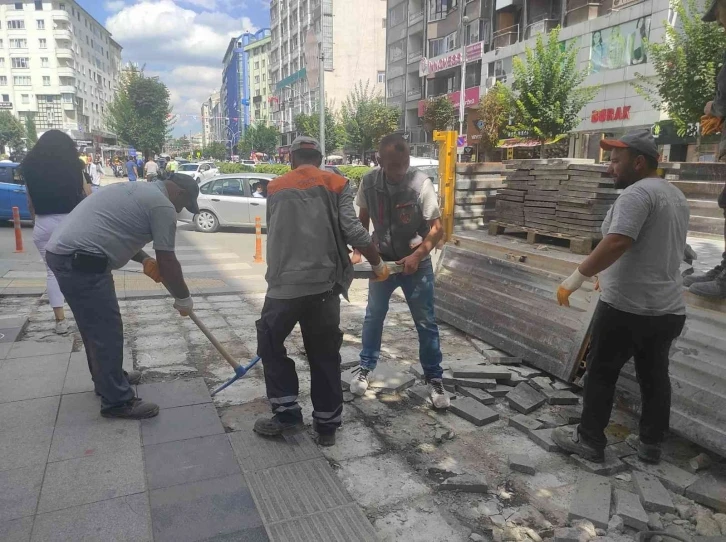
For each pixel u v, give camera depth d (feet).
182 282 11.39
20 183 43.75
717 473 10.27
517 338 15.40
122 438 10.77
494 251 17.24
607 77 80.74
